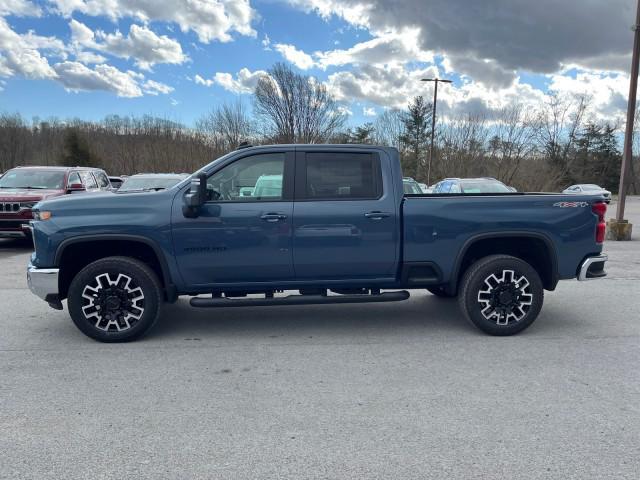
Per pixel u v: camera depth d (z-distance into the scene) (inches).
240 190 189.8
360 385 150.2
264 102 2090.3
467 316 199.2
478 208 194.5
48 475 104.0
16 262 376.2
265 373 160.1
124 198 186.2
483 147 1604.3
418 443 116.3
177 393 144.6
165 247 184.5
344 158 192.9
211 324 216.1
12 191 429.7
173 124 2044.8
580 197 200.1
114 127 2087.8
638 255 430.3
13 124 2438.5
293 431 122.2
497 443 116.2
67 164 1856.5
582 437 119.0
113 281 186.2
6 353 178.5
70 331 204.8
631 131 542.3
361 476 103.4
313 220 187.8
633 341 192.9
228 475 103.9
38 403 137.9
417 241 192.9
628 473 104.4
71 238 181.6
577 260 200.7
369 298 197.9
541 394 143.5
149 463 108.4
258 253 187.8
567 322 220.1
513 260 196.2
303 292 202.2
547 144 2081.7
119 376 157.4
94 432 121.8
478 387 148.4
